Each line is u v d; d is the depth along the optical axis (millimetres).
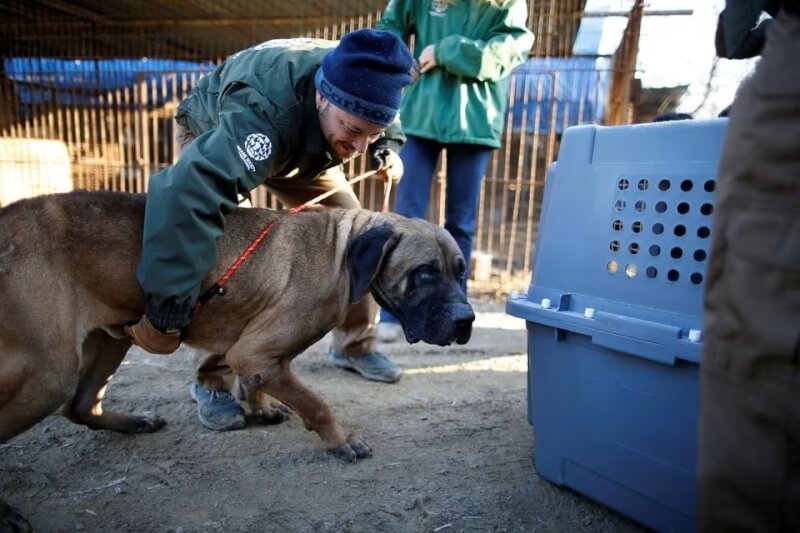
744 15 1771
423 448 3199
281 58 2877
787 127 1343
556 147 10430
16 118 10680
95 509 2580
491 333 5652
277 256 2861
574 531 2496
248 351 2875
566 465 2711
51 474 2848
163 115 9828
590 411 2539
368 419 3543
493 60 4574
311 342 2998
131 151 10008
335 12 10406
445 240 3094
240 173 2576
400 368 4531
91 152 10305
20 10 10938
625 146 2439
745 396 1401
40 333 2428
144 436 3260
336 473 2922
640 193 2367
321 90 2814
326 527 2490
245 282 2805
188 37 11773
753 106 1423
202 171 2477
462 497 2725
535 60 8422
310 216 3027
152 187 2477
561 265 2656
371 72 2732
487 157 5102
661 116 4117
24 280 2414
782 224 1344
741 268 1413
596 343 2402
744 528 1414
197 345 2984
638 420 2348
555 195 2717
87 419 3127
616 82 7613
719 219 1498
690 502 2205
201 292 2750
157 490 2742
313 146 3002
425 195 5059
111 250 2602
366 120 2799
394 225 3053
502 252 9102
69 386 2547
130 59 10320
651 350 2207
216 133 2609
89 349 3049
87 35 10703
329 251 2965
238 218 2900
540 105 8578
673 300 2250
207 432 3332
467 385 4188
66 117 10586
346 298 2994
